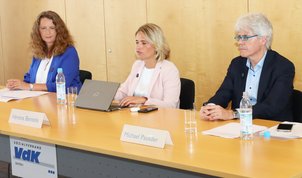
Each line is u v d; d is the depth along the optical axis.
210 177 1.87
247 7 4.15
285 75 2.91
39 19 4.11
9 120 2.82
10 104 3.39
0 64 6.27
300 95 2.96
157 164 2.01
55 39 4.08
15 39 6.07
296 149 2.06
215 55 4.43
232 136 2.30
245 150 2.07
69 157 2.38
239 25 2.94
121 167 2.17
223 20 4.32
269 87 2.94
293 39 3.93
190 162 1.92
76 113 3.01
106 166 2.23
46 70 4.10
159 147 2.16
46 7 5.67
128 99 3.23
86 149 2.25
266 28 2.91
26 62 6.02
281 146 2.12
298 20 3.89
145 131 2.23
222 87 3.19
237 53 4.29
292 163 1.87
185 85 3.44
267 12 4.04
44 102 3.43
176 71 3.39
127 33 5.04
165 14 4.70
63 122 2.77
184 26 4.59
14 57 6.13
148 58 3.43
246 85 3.06
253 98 3.02
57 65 4.03
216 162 1.91
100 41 5.27
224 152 2.05
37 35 4.15
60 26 4.08
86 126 2.64
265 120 2.66
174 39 4.67
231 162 1.91
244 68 3.08
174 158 1.99
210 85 4.52
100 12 5.21
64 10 5.50
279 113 2.90
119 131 2.50
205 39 4.47
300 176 1.76
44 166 2.50
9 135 2.62
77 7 5.39
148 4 4.82
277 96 2.85
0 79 6.30
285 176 1.73
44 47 4.16
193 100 3.42
